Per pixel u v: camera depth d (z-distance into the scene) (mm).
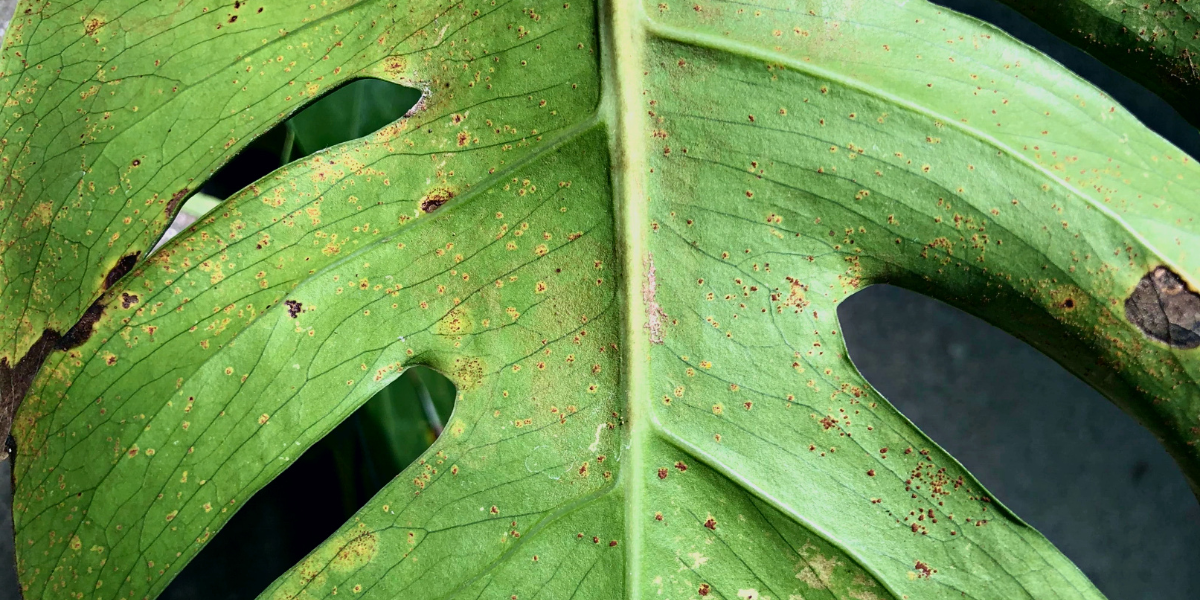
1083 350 325
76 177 310
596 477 313
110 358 304
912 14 325
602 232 320
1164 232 317
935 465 312
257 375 307
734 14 324
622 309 318
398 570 304
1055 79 323
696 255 320
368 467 424
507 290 317
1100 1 328
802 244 321
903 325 537
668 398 316
